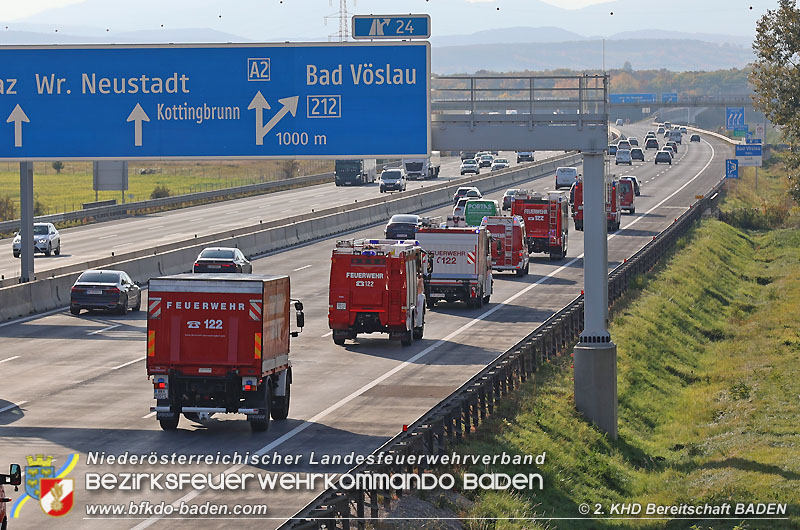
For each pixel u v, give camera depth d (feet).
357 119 134.31
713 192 484.74
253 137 135.54
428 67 133.49
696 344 234.38
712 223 414.62
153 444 114.01
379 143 134.21
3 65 137.59
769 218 462.60
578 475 124.36
